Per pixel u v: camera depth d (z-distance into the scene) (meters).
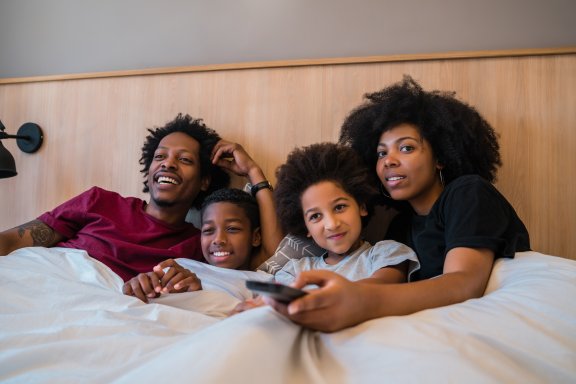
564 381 0.47
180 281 0.91
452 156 1.04
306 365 0.45
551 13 1.28
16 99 1.63
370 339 0.49
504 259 0.78
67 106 1.57
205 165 1.36
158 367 0.40
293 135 1.36
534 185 1.18
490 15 1.32
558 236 1.15
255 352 0.41
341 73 1.33
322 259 1.08
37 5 1.75
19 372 0.51
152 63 1.60
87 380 0.47
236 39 1.52
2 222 1.58
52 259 1.03
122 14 1.65
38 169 1.58
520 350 0.48
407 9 1.38
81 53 1.68
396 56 1.29
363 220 1.16
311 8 1.46
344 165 1.03
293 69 1.38
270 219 1.23
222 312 0.87
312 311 0.50
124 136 1.51
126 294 0.88
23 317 0.67
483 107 1.23
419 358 0.44
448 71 1.26
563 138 1.18
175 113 1.47
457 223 0.81
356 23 1.42
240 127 1.40
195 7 1.57
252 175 1.30
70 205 1.30
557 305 0.57
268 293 0.46
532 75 1.21
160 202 1.25
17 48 1.76
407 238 1.07
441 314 0.55
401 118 1.04
